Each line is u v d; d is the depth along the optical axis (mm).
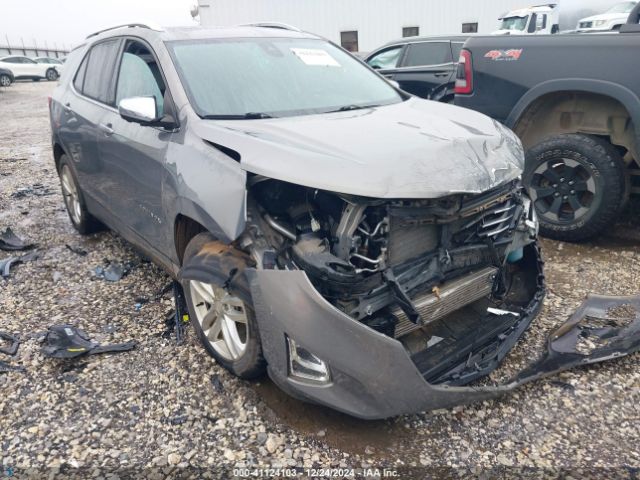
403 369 2230
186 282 3051
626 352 2896
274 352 2389
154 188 3195
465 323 2844
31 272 4449
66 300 3930
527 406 2646
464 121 3229
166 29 3715
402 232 2488
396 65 9031
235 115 3062
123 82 3844
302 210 2504
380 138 2639
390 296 2404
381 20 21641
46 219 5891
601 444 2391
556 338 3039
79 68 4828
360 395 2240
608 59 4117
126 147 3510
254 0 21625
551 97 4578
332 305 2234
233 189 2482
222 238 2527
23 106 19062
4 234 5211
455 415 2600
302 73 3627
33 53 53281
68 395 2846
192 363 3076
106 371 3039
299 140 2588
